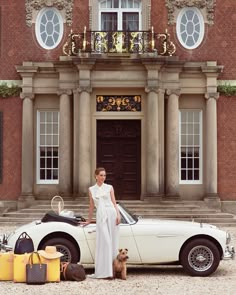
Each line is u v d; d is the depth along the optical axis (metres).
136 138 27.20
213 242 14.14
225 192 26.94
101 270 13.47
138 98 26.80
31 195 26.62
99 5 27.44
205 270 14.05
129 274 14.37
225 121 26.98
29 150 26.70
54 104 27.03
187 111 27.12
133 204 25.73
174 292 12.14
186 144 27.22
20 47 27.22
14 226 24.27
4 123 27.03
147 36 26.66
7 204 26.91
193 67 26.64
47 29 27.33
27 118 26.72
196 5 27.27
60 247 13.86
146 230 13.98
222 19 27.25
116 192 27.20
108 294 11.92
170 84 26.53
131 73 26.30
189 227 14.11
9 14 27.28
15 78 27.12
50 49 27.23
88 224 14.09
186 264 14.04
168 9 27.25
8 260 13.36
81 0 27.27
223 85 26.94
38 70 26.75
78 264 13.45
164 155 26.59
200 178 27.12
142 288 12.54
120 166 27.19
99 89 26.58
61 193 26.34
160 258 13.99
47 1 27.31
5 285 12.79
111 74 26.27
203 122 27.08
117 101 26.78
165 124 26.72
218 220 24.62
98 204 13.62
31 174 26.70
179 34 27.27
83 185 25.86
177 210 25.39
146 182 26.34
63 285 12.78
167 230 14.02
